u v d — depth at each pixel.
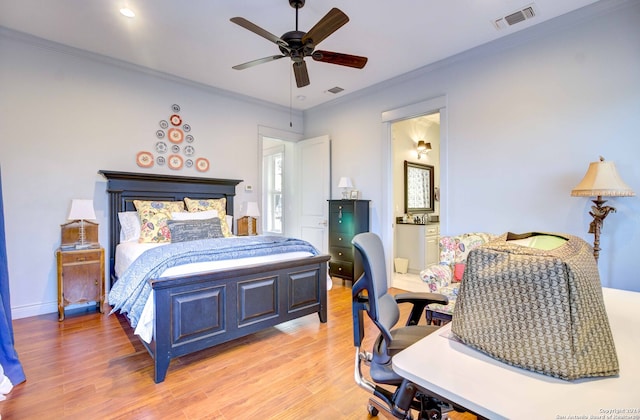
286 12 2.54
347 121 4.59
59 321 2.95
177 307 2.05
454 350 0.81
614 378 0.67
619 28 2.38
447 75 3.41
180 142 4.02
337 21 1.95
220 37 2.95
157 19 2.65
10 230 2.94
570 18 2.58
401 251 5.15
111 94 3.49
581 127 2.56
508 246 0.82
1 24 2.77
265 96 4.62
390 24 2.72
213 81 4.05
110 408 1.71
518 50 2.90
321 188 4.83
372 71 3.71
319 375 2.05
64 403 1.75
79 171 3.30
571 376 0.64
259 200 4.82
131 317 2.05
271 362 2.22
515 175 2.93
